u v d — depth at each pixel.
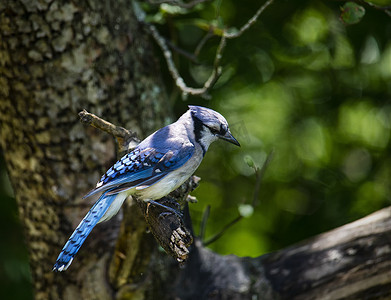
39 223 9.24
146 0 10.07
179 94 13.13
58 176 9.00
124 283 8.89
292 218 13.54
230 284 9.23
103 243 9.01
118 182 7.52
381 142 13.67
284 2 12.54
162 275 9.05
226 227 9.95
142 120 9.29
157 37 9.87
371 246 8.81
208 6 12.85
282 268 9.20
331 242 9.12
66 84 8.80
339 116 13.69
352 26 12.16
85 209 9.05
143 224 8.05
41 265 9.39
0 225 11.97
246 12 12.84
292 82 14.00
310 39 13.43
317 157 14.18
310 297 8.88
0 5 8.55
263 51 13.04
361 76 13.28
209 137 8.14
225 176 14.48
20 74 8.76
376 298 8.75
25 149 9.03
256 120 14.77
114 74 9.04
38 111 8.84
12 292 11.59
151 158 7.65
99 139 8.97
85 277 9.05
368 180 13.21
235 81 13.37
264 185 14.19
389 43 12.24
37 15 8.58
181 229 7.07
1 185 12.12
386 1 12.05
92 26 8.83
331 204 12.95
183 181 7.93
